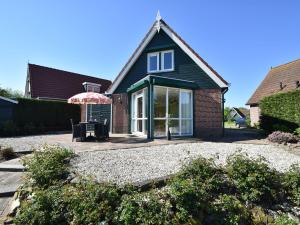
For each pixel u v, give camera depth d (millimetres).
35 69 25438
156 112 12445
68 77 28203
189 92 13945
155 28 15203
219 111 13375
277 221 4297
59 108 20734
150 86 11477
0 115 17297
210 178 4832
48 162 5512
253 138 12555
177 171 5555
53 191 4297
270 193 4758
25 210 3994
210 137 13031
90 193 4098
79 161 6348
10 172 6254
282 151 8523
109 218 3725
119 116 15812
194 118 13812
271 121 15133
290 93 13703
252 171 4965
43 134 16797
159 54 15211
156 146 9156
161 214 3697
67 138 13055
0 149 8250
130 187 4418
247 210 4406
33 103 18906
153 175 5273
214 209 4156
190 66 14234
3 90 32188
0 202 4719
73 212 3854
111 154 7387
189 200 4004
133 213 3660
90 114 18766
